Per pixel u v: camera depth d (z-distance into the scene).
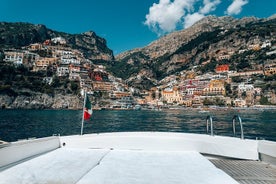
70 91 164.50
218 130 51.44
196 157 4.50
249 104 170.75
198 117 105.25
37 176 3.23
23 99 145.88
